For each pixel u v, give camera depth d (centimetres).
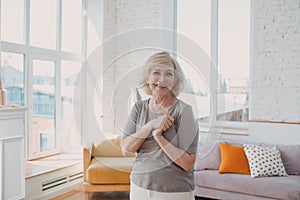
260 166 346
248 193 335
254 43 438
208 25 453
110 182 364
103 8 505
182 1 462
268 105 430
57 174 389
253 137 430
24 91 412
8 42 387
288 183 318
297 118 412
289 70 416
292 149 367
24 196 310
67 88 484
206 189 361
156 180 118
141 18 523
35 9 432
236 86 462
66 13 483
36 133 430
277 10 423
